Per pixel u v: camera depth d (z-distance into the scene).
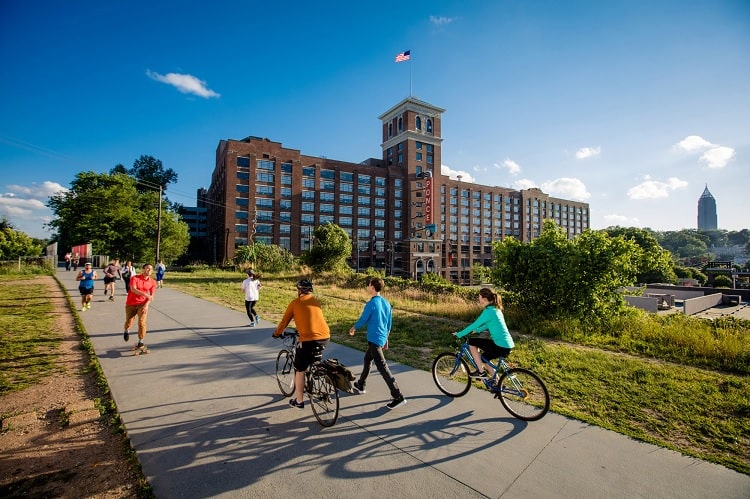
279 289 22.58
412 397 5.38
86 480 3.36
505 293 12.52
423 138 88.50
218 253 74.56
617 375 6.32
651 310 21.52
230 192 67.06
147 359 7.16
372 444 4.01
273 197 71.19
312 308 4.81
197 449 3.87
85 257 41.16
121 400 5.12
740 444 4.09
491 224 107.00
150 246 51.41
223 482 3.31
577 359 7.30
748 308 25.64
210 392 5.48
